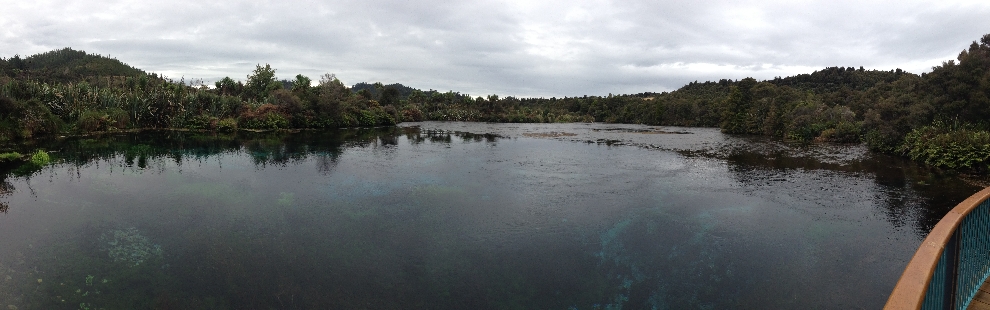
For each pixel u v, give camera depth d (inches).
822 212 487.5
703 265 345.1
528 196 550.6
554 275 326.3
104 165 722.2
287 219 441.4
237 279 308.2
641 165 812.0
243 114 1499.8
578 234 410.3
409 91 5679.1
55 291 284.5
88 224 414.0
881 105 1092.5
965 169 753.0
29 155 791.1
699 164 834.8
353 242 381.7
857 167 804.0
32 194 520.1
